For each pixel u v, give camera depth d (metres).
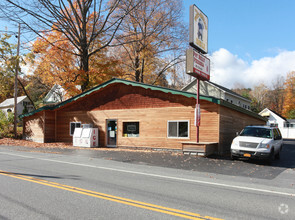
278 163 12.46
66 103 20.14
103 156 13.16
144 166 10.34
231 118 16.88
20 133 25.12
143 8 30.66
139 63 34.00
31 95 47.03
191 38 13.09
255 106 71.00
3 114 26.75
